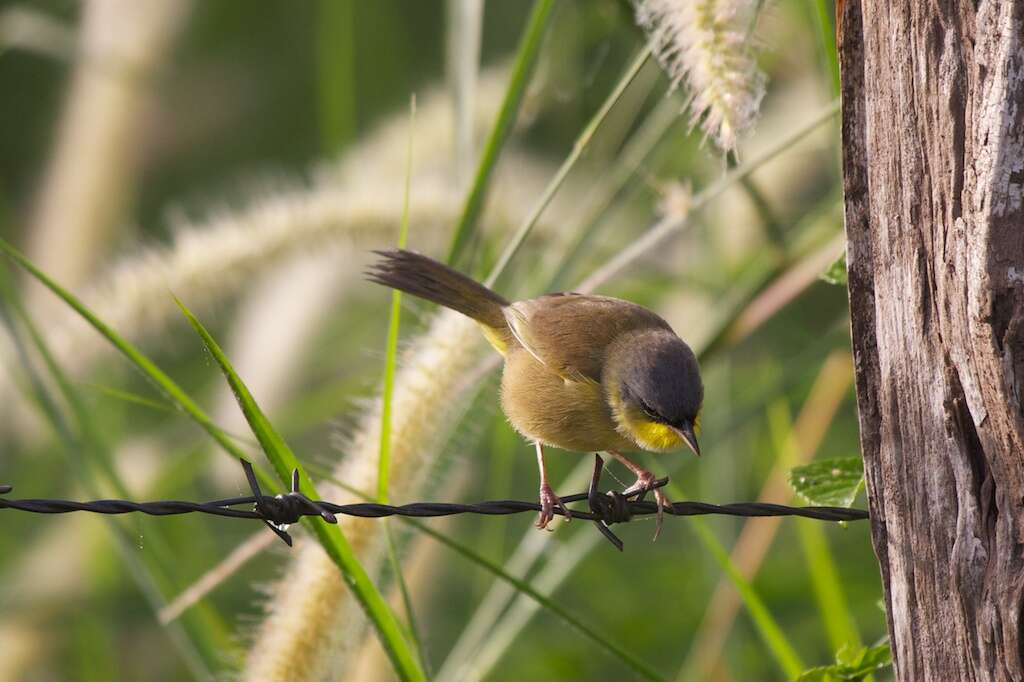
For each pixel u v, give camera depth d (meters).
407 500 7.15
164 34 12.31
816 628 11.15
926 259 5.00
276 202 8.88
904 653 5.33
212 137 18.20
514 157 10.98
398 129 10.73
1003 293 4.66
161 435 11.19
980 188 4.66
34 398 8.52
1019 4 4.54
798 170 10.62
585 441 8.24
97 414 10.21
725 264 10.33
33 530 11.04
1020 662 4.90
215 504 6.12
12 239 13.29
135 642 11.38
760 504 6.55
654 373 7.82
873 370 5.32
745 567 9.35
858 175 5.25
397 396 7.16
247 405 6.02
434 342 7.25
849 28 5.18
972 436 5.00
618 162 8.94
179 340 14.22
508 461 9.87
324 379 13.42
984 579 4.98
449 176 10.26
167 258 8.66
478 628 8.42
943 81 4.79
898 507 5.26
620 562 12.70
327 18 10.32
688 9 6.37
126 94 12.04
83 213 11.73
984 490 4.98
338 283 11.77
